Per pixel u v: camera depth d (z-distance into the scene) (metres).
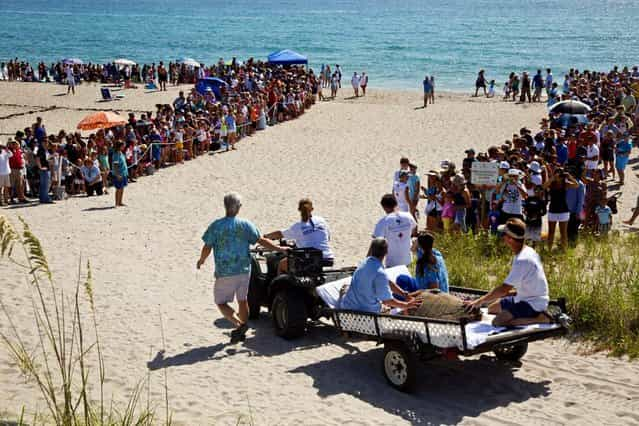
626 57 62.84
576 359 8.47
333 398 7.61
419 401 7.52
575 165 14.70
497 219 13.71
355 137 28.05
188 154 25.28
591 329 9.23
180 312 10.54
